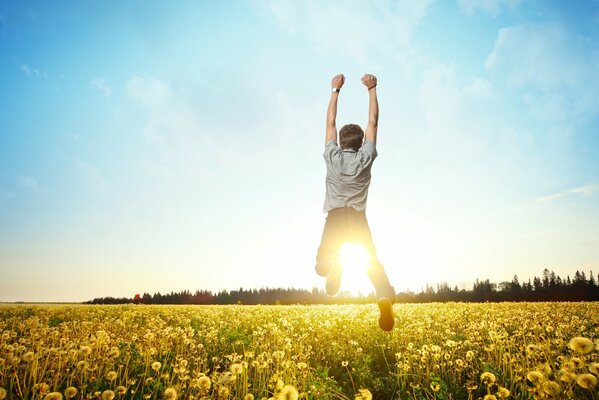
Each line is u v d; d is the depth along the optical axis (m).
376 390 5.22
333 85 3.69
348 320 10.71
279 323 11.30
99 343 5.83
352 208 3.19
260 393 4.18
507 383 4.67
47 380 4.46
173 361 5.87
